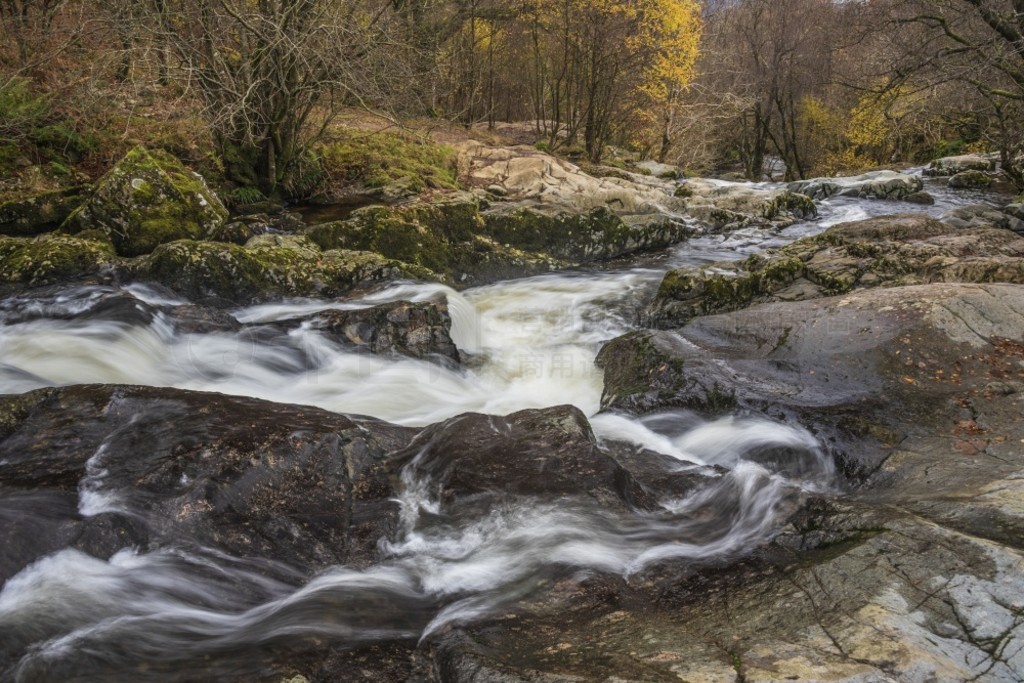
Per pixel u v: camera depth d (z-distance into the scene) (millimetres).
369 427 4977
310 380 7062
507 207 12820
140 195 9531
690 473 4828
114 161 12094
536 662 2840
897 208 17594
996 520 3654
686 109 32844
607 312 9508
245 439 4359
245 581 3531
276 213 12555
